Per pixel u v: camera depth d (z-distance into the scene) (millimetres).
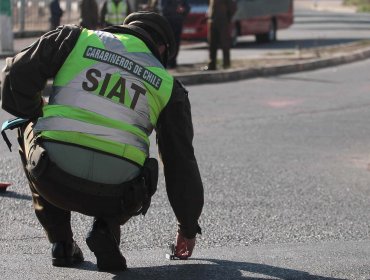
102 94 7414
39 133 7438
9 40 31516
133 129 7465
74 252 8586
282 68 31109
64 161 7344
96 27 31656
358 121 20547
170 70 28953
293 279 8305
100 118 7367
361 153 16594
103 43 7551
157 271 8414
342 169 15008
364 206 12320
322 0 133125
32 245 9508
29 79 7289
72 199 7453
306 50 39750
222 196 12508
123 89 7453
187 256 8531
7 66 7375
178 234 8461
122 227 10430
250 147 16688
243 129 18812
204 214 11344
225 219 11125
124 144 7406
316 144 17375
